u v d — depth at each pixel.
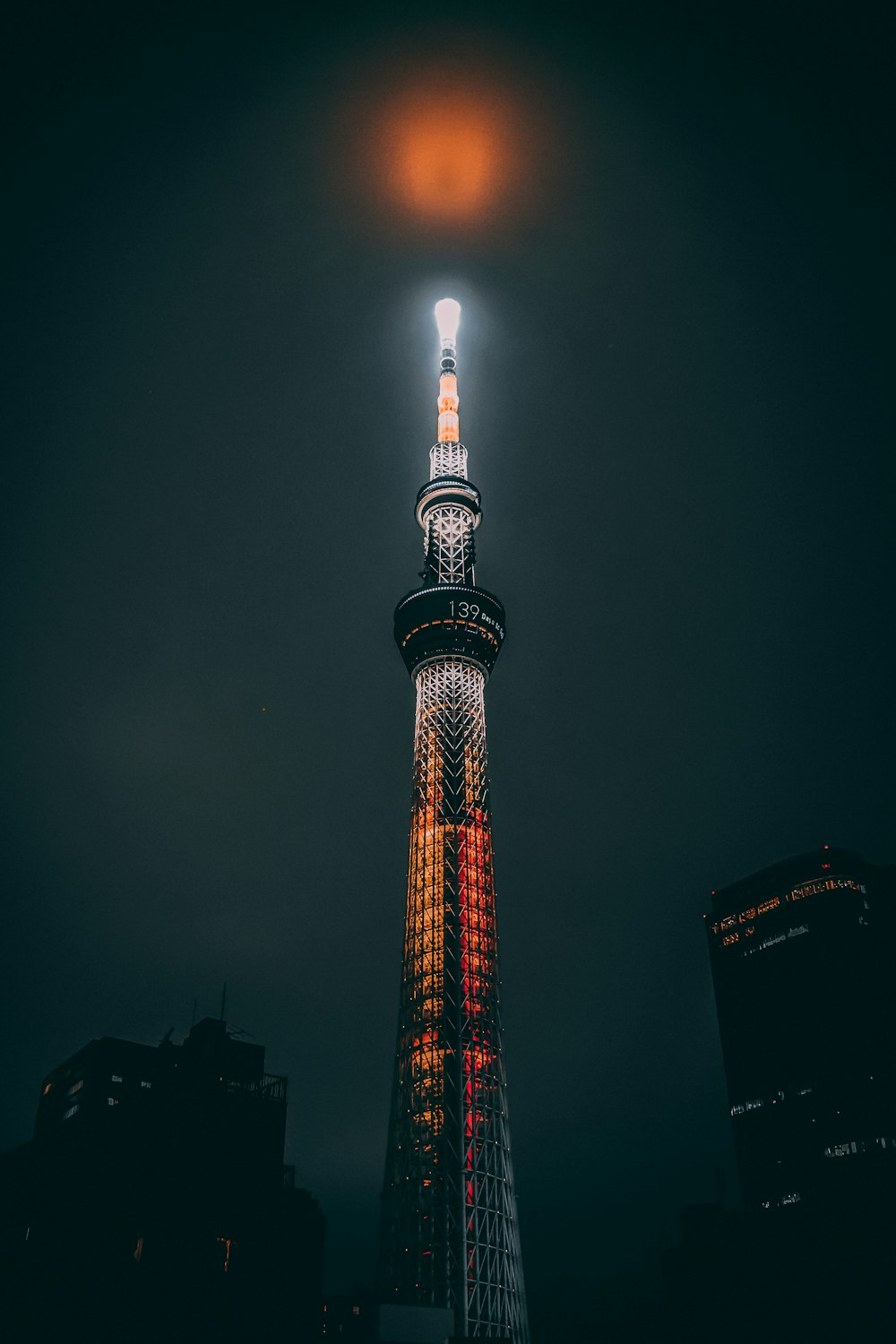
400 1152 183.25
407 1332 149.88
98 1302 115.25
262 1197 136.50
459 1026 191.75
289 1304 126.88
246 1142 142.25
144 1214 125.12
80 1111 149.25
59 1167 127.44
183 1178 132.00
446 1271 166.50
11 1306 113.19
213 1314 119.81
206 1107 143.25
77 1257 118.62
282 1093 154.38
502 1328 164.38
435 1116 184.25
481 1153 181.50
